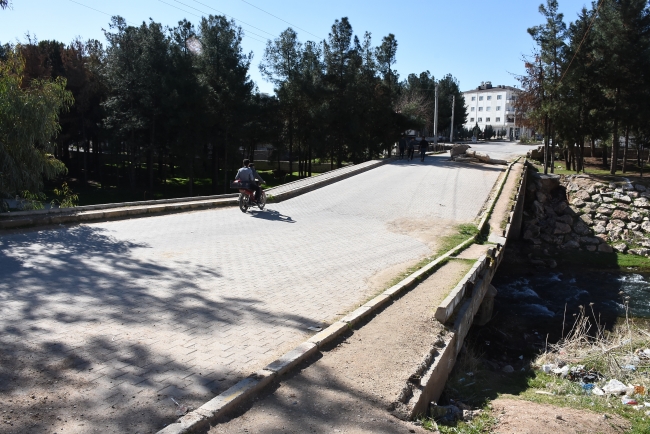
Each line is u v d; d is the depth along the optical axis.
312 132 38.84
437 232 13.99
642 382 7.55
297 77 37.16
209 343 5.52
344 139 38.88
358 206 17.44
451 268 10.13
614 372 8.09
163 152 38.28
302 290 7.96
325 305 7.27
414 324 6.73
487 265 11.22
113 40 35.47
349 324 6.35
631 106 26.36
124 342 5.34
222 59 35.62
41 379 4.39
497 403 5.88
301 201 17.92
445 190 21.12
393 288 8.21
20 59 15.23
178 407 4.09
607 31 25.75
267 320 6.45
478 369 8.16
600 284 17.27
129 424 3.79
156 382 4.51
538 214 24.64
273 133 39.84
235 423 3.92
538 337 12.56
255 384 4.45
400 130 40.91
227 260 9.55
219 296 7.29
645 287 16.83
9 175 13.18
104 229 11.45
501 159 33.44
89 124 41.03
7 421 3.69
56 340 5.26
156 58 34.94
